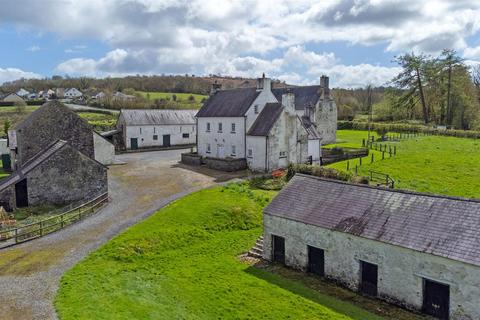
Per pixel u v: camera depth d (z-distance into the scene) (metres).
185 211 30.28
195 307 17.75
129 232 26.14
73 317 15.48
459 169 42.22
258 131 45.53
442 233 17.94
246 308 17.92
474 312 16.25
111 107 112.62
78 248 23.86
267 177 40.91
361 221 20.55
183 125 73.00
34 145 40.53
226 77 180.62
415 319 17.47
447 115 82.19
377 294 19.47
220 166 46.81
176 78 174.38
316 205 23.05
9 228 26.98
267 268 23.17
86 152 42.31
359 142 68.81
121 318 15.63
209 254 24.77
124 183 40.72
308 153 49.19
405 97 86.75
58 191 33.53
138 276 20.78
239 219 29.98
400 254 18.44
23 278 19.69
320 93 67.88
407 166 44.06
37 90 191.25
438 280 17.22
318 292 19.95
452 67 81.62
